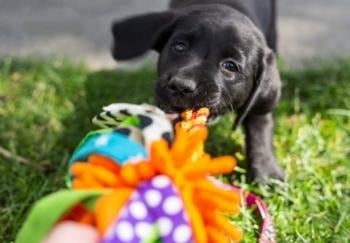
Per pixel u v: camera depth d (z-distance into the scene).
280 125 1.04
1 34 1.37
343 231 0.82
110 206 0.47
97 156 0.50
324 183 0.91
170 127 0.54
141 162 0.50
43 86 1.12
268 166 0.93
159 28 0.91
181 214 0.49
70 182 0.53
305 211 0.87
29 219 0.45
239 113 0.89
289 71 1.20
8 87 1.13
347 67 1.20
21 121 1.05
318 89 1.14
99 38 1.36
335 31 1.41
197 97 0.81
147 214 0.49
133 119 0.54
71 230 0.46
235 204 0.52
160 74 0.87
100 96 1.14
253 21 0.97
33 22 1.41
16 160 0.94
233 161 0.51
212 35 0.85
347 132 1.04
